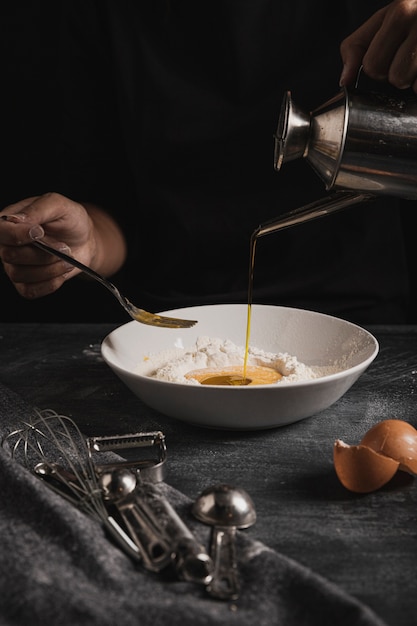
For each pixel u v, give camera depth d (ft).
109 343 3.59
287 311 4.02
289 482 2.81
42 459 2.94
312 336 3.89
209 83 5.32
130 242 5.73
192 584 2.15
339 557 2.32
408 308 6.33
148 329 3.88
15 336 4.67
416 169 3.00
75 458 2.97
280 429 3.26
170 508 2.39
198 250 5.49
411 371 3.93
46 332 4.75
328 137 2.97
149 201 5.53
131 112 5.44
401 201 5.82
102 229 5.34
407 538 2.43
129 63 5.37
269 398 2.96
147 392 3.09
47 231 4.34
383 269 5.44
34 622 1.96
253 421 3.09
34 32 6.88
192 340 3.97
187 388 2.95
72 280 7.38
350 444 3.11
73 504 2.59
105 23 5.44
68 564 2.21
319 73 5.19
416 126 2.94
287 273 5.40
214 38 5.22
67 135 5.73
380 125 2.93
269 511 2.61
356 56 3.31
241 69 5.20
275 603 2.06
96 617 1.96
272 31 5.14
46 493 2.48
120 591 2.11
